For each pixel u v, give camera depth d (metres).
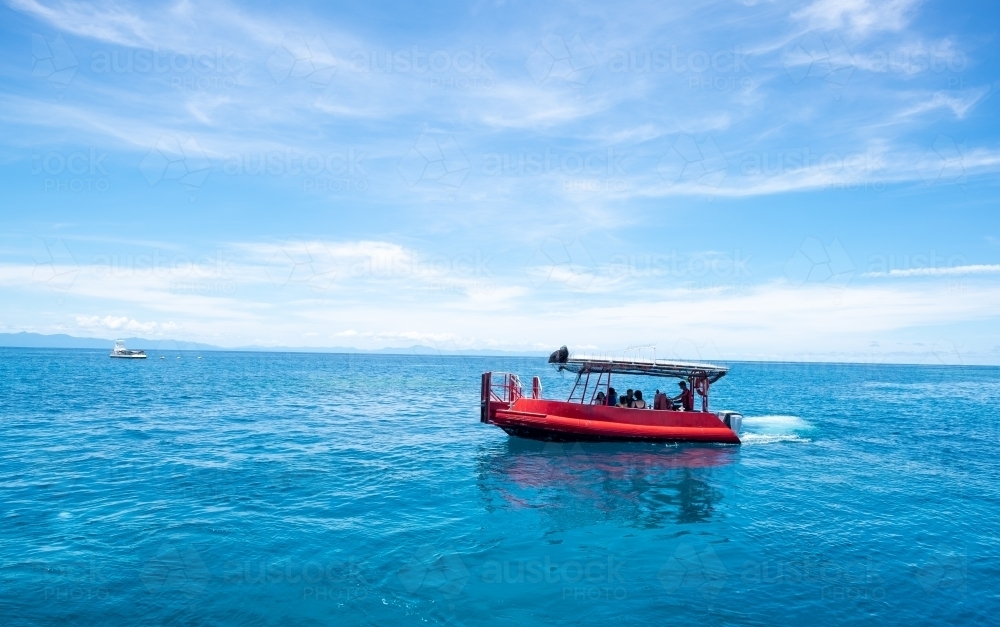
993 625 6.54
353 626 6.30
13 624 6.14
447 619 6.52
